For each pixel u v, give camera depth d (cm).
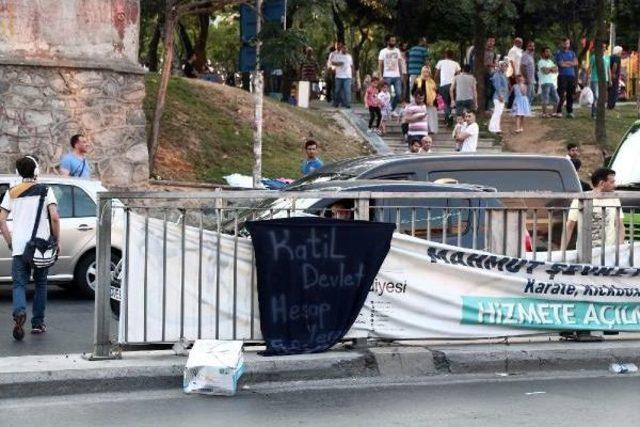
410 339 1255
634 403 1092
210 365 1123
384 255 1238
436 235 1291
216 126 3062
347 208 1273
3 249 1725
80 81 2375
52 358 1205
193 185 2538
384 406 1073
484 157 1650
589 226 1312
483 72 3900
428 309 1259
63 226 1773
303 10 2712
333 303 1227
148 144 2806
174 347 1207
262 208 1235
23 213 1435
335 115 3578
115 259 1642
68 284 1902
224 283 1211
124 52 2452
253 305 1219
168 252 1195
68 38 2362
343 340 1242
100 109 2405
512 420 1015
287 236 1211
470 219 1288
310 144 2309
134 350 1225
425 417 1026
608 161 2092
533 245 1295
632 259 1344
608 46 5072
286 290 1213
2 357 1230
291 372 1186
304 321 1220
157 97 2764
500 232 1288
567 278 1302
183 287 1199
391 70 3638
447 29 4575
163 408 1066
